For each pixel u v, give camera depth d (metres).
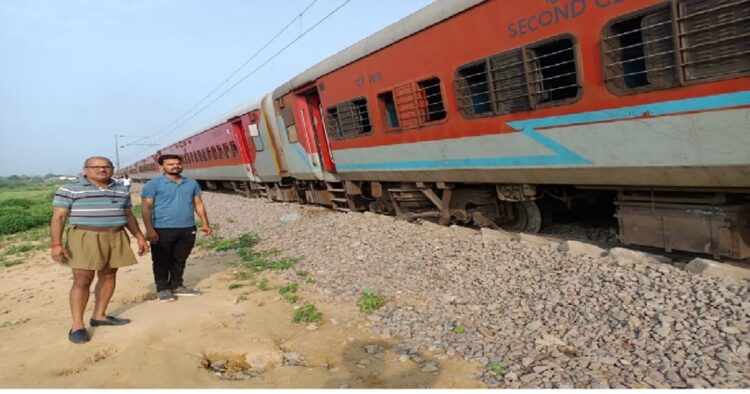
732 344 3.34
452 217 8.27
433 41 6.76
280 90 12.26
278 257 8.26
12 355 4.71
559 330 4.07
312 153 11.66
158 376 4.00
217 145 20.59
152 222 5.87
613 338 3.76
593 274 4.86
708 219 4.60
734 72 3.91
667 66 4.30
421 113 7.36
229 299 6.07
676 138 4.39
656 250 5.51
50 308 6.54
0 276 9.68
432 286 5.56
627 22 4.58
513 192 6.58
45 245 13.66
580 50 4.93
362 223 9.37
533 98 5.54
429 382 3.62
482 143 6.46
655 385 3.14
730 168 4.10
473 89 6.50
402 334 4.52
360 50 8.35
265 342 4.68
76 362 4.39
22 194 57.84
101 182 4.83
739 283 4.04
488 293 5.06
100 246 4.76
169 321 5.24
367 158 9.14
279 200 15.89
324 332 4.82
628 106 4.68
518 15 5.47
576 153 5.29
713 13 3.93
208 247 10.06
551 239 6.28
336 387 3.68
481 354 3.92
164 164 5.88
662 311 3.94
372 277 6.20
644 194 5.16
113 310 5.96
